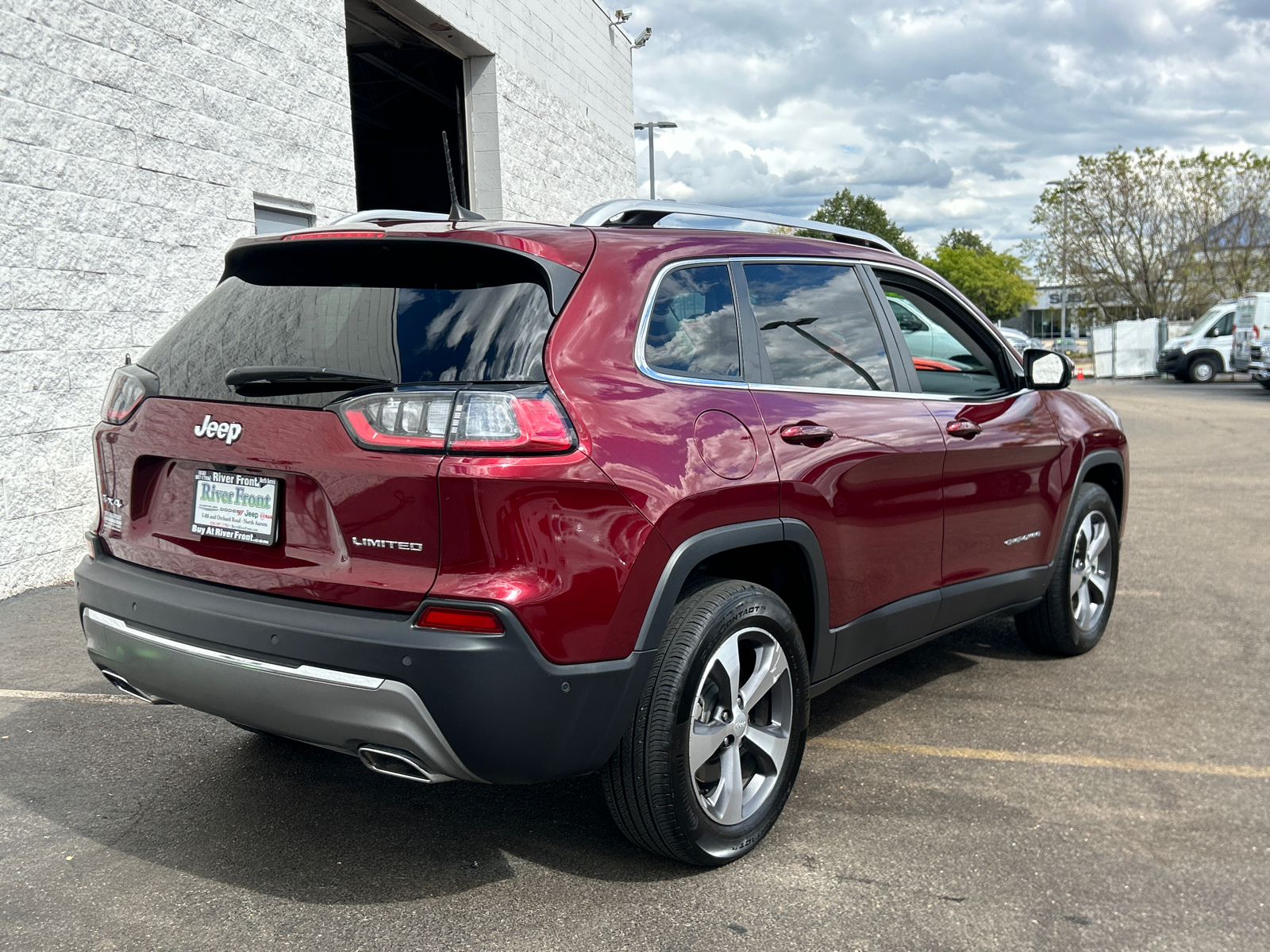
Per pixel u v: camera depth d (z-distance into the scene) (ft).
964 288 304.30
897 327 11.96
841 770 11.35
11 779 11.05
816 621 10.16
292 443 8.00
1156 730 12.47
